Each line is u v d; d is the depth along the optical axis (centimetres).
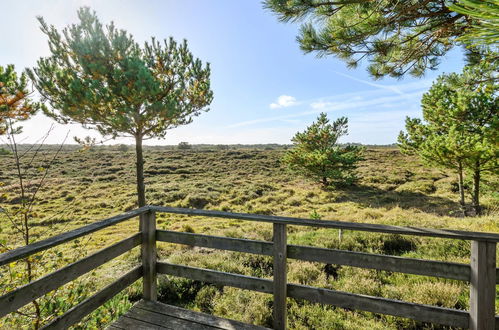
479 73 391
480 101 976
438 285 405
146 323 245
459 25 263
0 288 255
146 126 793
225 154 4091
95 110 694
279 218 231
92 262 222
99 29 648
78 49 645
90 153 3703
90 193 2053
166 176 2772
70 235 195
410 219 1084
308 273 503
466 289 403
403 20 284
